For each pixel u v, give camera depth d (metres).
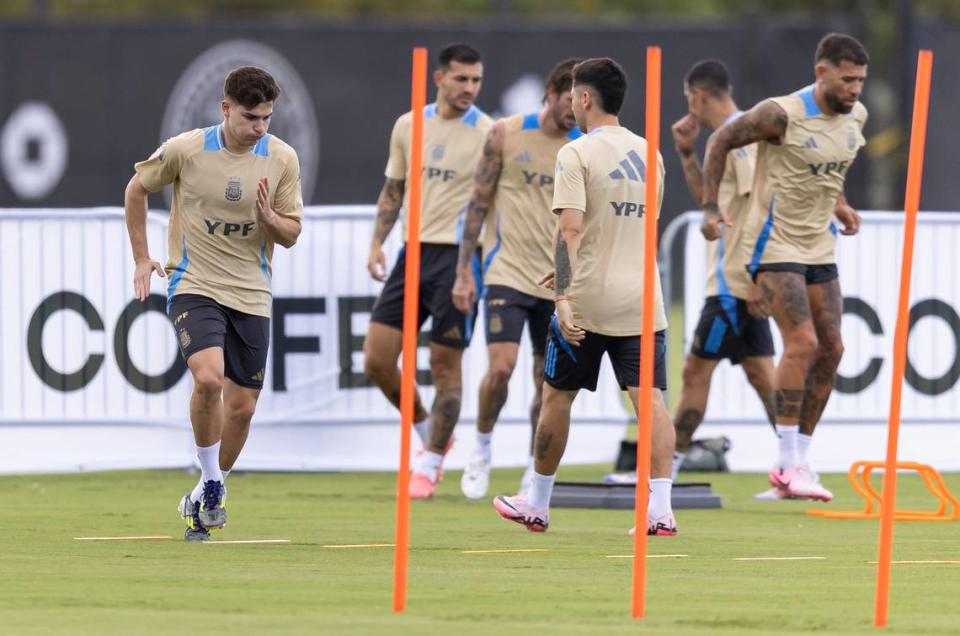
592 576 22.75
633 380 27.41
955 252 42.03
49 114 76.50
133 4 91.94
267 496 35.94
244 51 75.88
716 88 36.31
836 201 35.03
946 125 73.69
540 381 35.16
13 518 30.88
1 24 76.44
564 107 33.25
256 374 27.06
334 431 41.41
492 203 34.53
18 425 40.38
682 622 18.75
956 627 18.59
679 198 75.31
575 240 26.67
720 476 41.38
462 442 42.12
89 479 39.53
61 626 18.27
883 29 97.31
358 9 94.50
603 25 74.94
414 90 18.84
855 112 34.06
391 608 19.62
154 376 40.56
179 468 41.22
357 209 40.91
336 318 41.16
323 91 75.94
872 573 23.47
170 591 21.02
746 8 99.75
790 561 24.83
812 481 34.97
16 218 40.00
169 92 76.00
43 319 40.22
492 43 75.00
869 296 41.91
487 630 18.05
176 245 26.70
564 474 41.72
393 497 35.75
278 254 40.84
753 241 34.25
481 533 28.55
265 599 20.33
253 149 26.30
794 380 34.47
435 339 35.47
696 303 42.03
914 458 42.38
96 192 76.44
